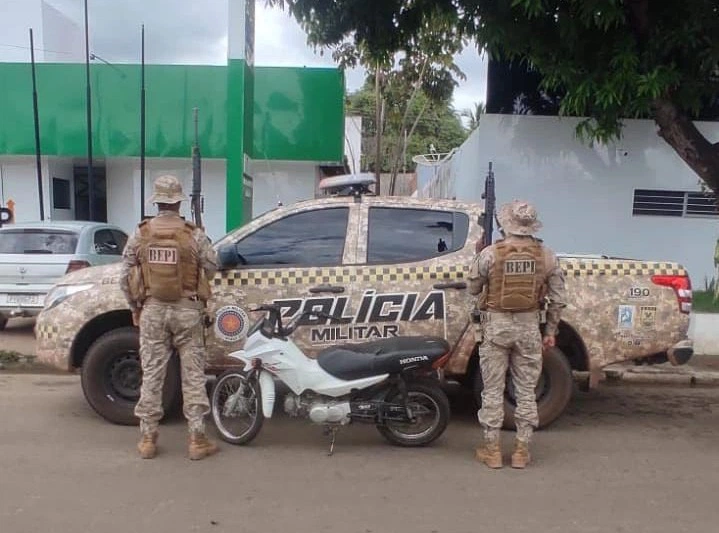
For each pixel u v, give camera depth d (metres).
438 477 4.84
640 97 7.62
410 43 10.56
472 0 7.87
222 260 5.52
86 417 6.11
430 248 5.82
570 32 7.52
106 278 5.91
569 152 11.33
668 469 5.07
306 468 4.97
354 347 5.36
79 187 18.34
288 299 5.66
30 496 4.37
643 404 7.04
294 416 5.48
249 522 4.06
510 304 4.88
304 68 15.70
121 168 17.88
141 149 15.45
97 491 4.47
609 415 6.59
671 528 4.07
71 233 9.64
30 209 16.98
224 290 5.68
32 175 16.94
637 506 4.38
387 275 5.71
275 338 5.29
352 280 5.69
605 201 11.37
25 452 5.18
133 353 5.80
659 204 11.34
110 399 5.82
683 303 5.85
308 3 8.88
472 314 5.26
